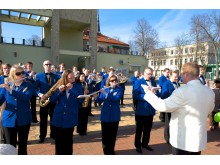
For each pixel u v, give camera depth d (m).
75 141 5.62
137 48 48.69
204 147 2.55
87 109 6.07
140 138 5.02
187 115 2.50
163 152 5.00
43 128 5.46
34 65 23.14
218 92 6.43
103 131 4.61
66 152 4.01
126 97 15.20
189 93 2.49
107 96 4.44
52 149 5.00
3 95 3.94
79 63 29.58
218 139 5.91
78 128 6.12
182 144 2.53
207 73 55.91
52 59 23.36
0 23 23.89
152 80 5.23
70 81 3.96
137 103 5.07
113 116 4.49
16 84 3.99
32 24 25.86
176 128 2.58
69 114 3.95
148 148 5.12
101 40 39.75
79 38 29.55
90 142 5.55
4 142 4.12
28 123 4.08
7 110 3.94
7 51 21.77
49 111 5.63
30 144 5.31
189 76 2.65
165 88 5.42
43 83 5.67
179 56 58.53
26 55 22.75
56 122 3.93
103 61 30.75
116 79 4.53
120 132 6.50
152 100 2.62
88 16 25.72
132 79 10.56
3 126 3.98
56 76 5.87
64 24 26.50
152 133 6.51
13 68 4.00
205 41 42.94
